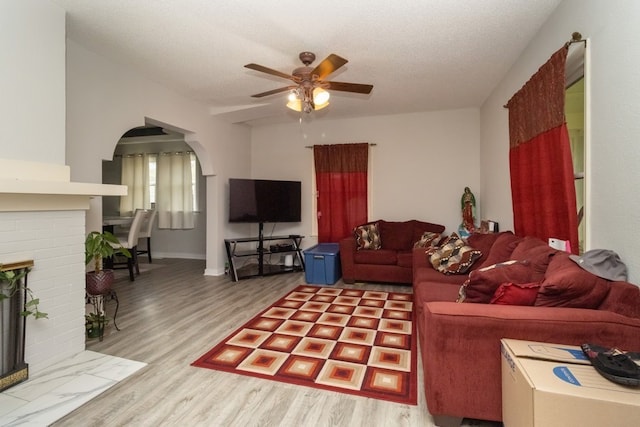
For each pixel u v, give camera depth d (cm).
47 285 211
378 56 300
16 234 193
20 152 200
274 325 288
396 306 340
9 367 190
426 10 228
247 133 571
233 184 488
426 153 496
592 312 138
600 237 172
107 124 306
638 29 142
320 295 382
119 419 164
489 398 148
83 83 284
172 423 162
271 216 512
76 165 278
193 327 285
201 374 207
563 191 198
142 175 657
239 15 235
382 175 517
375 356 230
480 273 170
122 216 661
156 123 380
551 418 106
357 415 168
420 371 210
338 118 532
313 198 554
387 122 512
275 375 206
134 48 285
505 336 143
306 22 244
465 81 364
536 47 260
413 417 166
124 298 370
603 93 169
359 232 464
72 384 194
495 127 382
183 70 332
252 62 312
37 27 209
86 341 254
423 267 329
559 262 170
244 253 538
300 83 272
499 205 366
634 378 104
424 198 498
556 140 204
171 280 458
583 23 187
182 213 642
